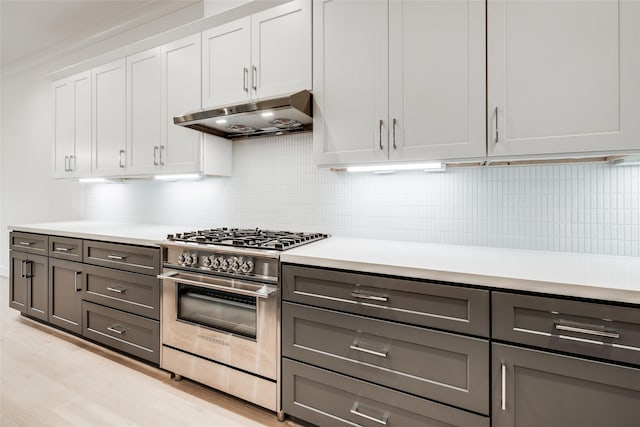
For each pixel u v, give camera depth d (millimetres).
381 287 1325
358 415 1386
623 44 1171
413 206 1909
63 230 2467
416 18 1507
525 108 1315
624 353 980
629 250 1465
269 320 1592
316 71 1749
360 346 1377
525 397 1103
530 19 1300
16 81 4016
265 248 1648
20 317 2898
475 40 1394
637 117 1157
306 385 1509
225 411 1665
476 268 1243
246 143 2445
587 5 1215
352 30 1652
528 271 1192
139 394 1792
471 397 1180
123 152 2539
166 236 2109
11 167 4113
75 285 2383
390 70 1567
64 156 2941
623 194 1472
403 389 1297
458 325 1192
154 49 2346
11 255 2820
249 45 1936
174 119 2039
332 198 2145
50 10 2836
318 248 1684
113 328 2166
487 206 1733
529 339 1089
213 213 2604
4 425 1533
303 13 1777
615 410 995
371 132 1618
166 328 1938
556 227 1591
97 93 2689
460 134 1434
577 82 1236
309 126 2145
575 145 1243
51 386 1858
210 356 1776
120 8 2812
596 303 1010
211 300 1787
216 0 2309
